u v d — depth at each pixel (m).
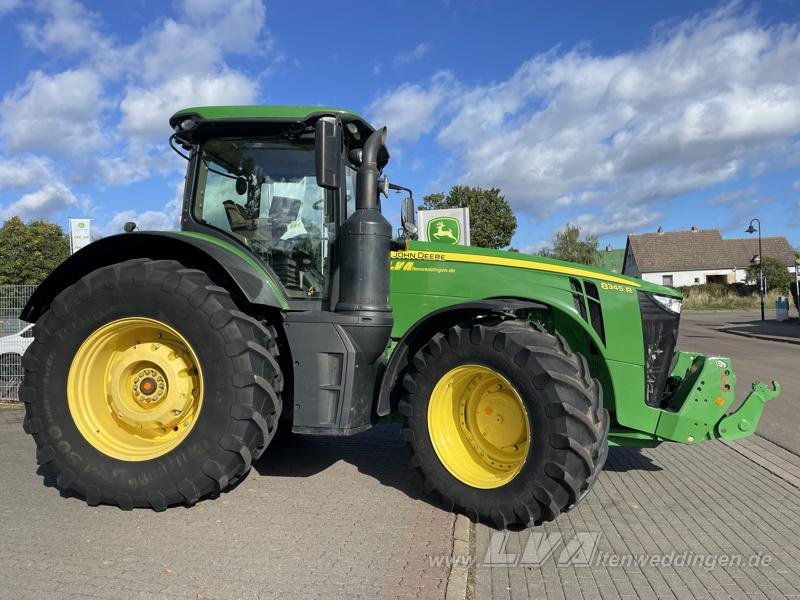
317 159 3.97
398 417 4.60
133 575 3.07
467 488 3.89
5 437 6.36
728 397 4.27
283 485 4.57
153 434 4.16
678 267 64.31
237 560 3.25
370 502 4.20
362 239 4.08
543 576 3.23
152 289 3.96
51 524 3.74
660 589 3.10
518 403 3.83
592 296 4.43
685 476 5.12
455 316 4.21
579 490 3.66
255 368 3.90
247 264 4.21
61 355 4.09
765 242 64.81
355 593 2.91
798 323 28.33
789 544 3.68
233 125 4.50
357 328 4.01
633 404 4.34
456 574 3.13
